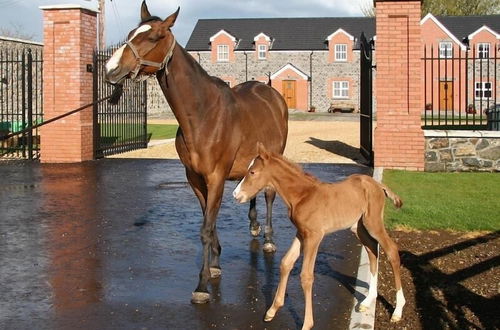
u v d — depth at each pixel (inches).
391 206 370.9
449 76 1770.4
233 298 223.6
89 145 642.8
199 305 216.1
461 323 204.4
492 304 222.5
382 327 199.5
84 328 194.5
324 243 304.7
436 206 370.3
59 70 618.5
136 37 210.8
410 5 532.7
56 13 613.9
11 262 270.8
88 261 273.1
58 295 227.1
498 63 1759.4
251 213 317.1
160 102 1755.7
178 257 281.3
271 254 285.9
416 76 536.1
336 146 747.4
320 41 2140.7
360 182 196.2
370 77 585.9
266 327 195.0
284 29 2213.3
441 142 532.1
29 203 408.2
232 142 232.7
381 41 539.2
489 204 376.2
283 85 2119.8
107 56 660.1
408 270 260.1
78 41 612.7
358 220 198.5
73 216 368.8
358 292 229.3
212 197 227.3
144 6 226.2
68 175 536.4
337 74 2107.5
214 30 2263.8
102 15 1434.5
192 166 229.9
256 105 268.7
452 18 2070.6
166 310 211.2
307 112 2049.7
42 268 261.9
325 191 188.1
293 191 190.4
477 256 278.5
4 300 221.3
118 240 312.0
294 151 705.6
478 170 527.8
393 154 542.3
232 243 307.1
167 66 217.2
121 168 584.4
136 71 211.5
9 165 603.8
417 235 313.3
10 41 887.1
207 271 222.4
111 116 723.4
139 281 244.5
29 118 647.8
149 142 825.5
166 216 372.5
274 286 237.8
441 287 240.4
